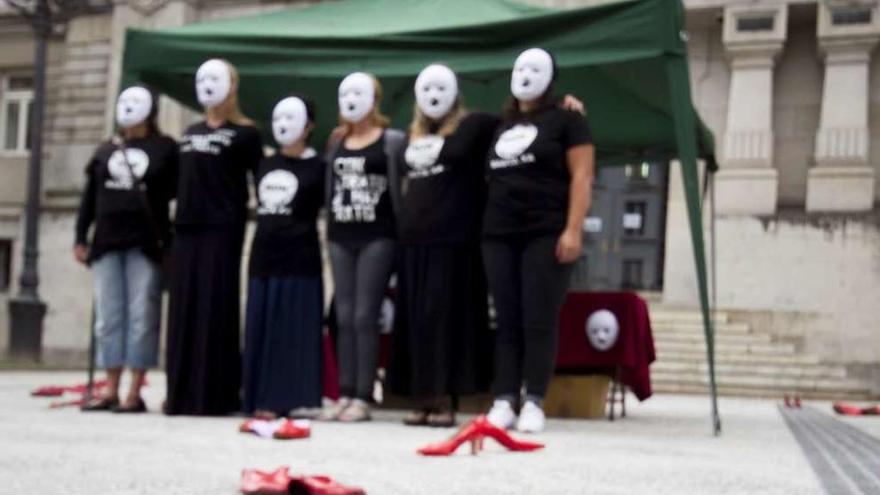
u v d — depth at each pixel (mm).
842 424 7910
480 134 5973
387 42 6930
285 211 6066
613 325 7328
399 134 6191
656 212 16719
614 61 6238
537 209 5613
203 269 6113
